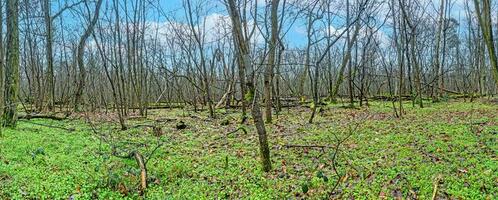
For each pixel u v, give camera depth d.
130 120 15.48
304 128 11.98
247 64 6.99
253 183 6.59
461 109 16.52
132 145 9.87
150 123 14.42
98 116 16.98
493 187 5.77
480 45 25.36
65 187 6.23
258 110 7.12
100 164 7.66
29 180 6.53
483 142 8.55
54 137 10.45
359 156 7.86
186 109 21.16
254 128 12.64
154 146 9.68
